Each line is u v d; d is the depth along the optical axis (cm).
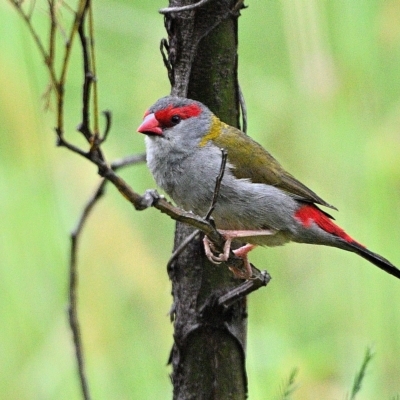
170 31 796
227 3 787
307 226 901
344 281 1055
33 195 1038
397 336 1034
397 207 1052
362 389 1002
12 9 1016
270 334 1012
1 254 1027
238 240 920
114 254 1027
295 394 986
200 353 791
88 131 577
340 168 1053
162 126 866
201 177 867
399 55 1036
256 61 1090
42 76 1063
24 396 1010
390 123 1048
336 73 1023
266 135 1065
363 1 1016
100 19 1047
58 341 1023
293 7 988
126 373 1000
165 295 1027
